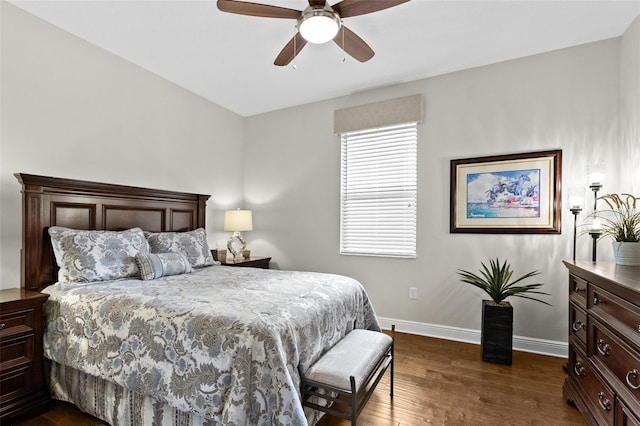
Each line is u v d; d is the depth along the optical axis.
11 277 2.15
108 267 2.19
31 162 2.25
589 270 1.65
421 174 3.17
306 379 1.50
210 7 2.13
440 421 1.76
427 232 3.14
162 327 1.50
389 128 3.37
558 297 2.62
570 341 1.97
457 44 2.55
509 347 2.45
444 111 3.07
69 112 2.46
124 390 1.63
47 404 1.87
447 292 3.05
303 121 3.88
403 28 2.34
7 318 1.72
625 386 1.32
